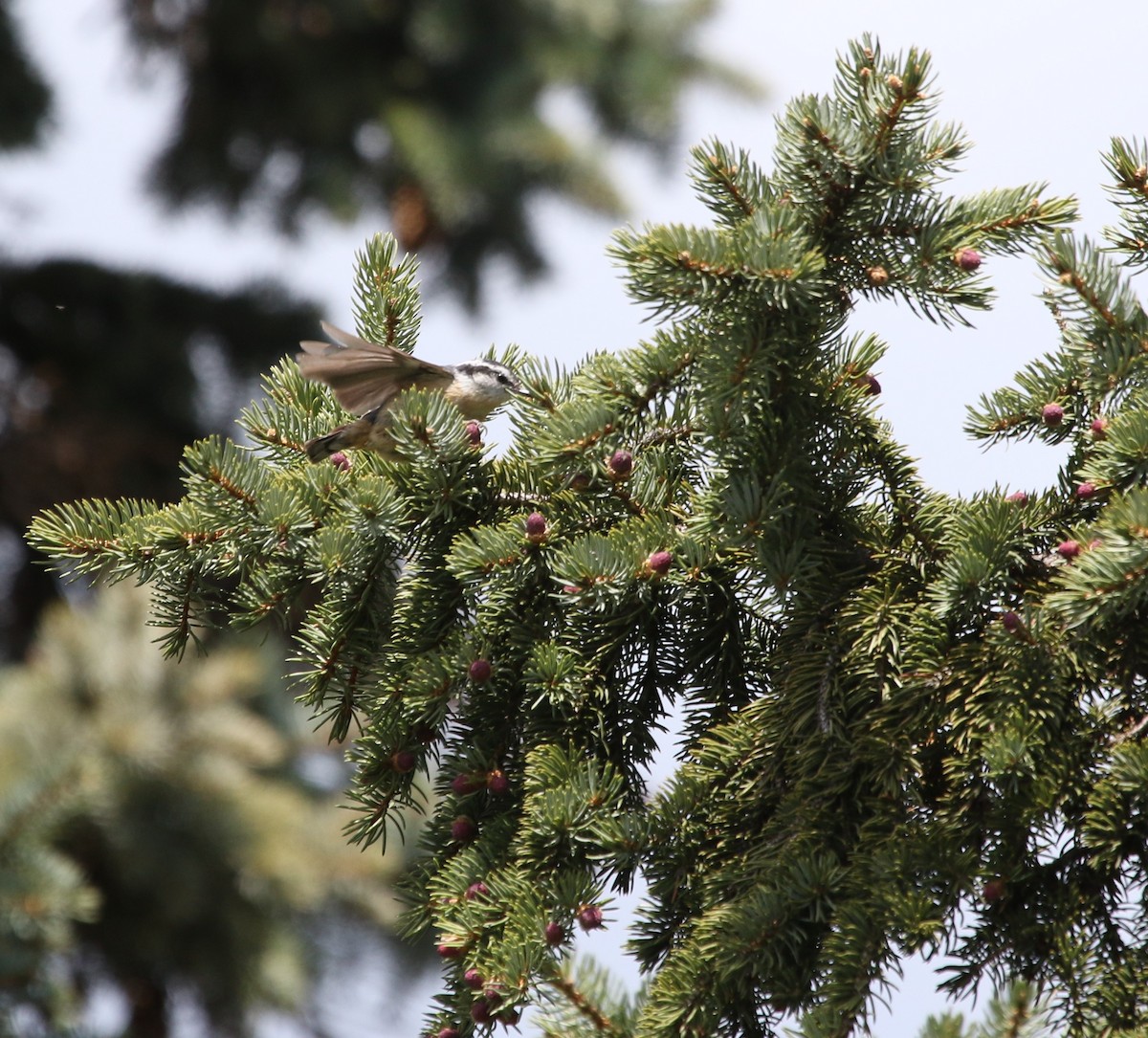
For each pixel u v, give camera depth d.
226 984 14.21
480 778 5.73
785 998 4.97
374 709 5.86
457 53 19.48
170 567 5.89
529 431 6.27
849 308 5.63
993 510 5.42
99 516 5.93
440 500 5.98
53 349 19.34
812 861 5.01
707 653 5.95
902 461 6.02
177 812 13.70
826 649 5.53
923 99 5.30
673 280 5.30
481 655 5.74
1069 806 5.09
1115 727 5.15
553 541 5.78
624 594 5.52
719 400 5.41
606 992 4.98
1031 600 5.41
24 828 10.49
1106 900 4.98
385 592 6.14
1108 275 5.38
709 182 5.73
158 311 19.59
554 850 5.40
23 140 18.75
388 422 6.04
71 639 13.74
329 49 19.56
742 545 5.49
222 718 13.86
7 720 12.93
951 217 5.50
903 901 4.75
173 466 19.52
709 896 5.25
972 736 5.14
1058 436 6.03
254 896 14.12
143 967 14.23
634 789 5.86
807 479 5.68
